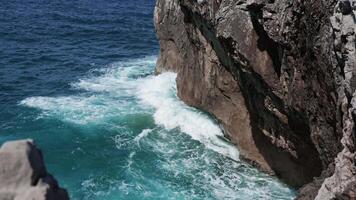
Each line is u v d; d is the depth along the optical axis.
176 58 42.56
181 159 30.27
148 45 62.19
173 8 40.72
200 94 35.62
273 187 27.05
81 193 26.50
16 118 36.31
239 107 30.50
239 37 23.58
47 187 5.35
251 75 24.41
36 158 5.45
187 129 34.00
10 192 5.26
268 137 26.38
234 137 31.25
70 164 29.61
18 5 79.44
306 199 19.66
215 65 32.06
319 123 19.84
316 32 18.31
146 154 30.81
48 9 78.38
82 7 82.56
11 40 58.72
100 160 30.02
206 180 27.84
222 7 25.41
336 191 15.56
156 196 26.27
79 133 33.72
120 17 77.50
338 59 16.45
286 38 20.31
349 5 15.62
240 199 25.98
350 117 15.23
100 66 51.06
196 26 33.06
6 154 5.33
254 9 21.61
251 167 29.19
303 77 20.22
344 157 15.63
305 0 18.77
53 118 36.22
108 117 36.38
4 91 41.75
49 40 60.47
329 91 18.25
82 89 43.09
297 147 24.06
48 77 46.22
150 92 41.19
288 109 22.19
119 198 26.09
